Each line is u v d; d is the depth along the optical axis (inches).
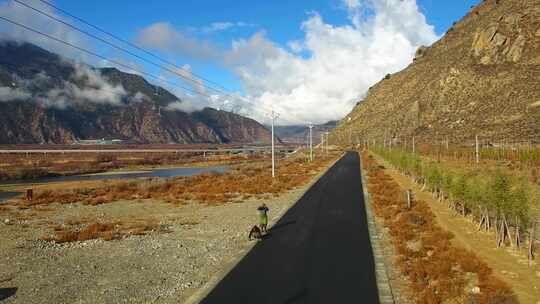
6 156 6811.0
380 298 426.3
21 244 738.8
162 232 838.5
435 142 3863.2
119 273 552.1
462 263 507.8
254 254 616.4
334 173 2233.0
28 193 1547.7
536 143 2714.1
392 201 1088.2
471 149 2785.4
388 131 5777.6
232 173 2573.8
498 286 423.2
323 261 566.3
